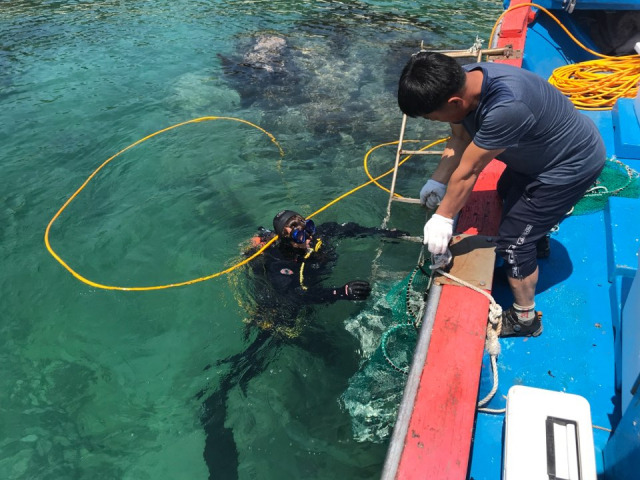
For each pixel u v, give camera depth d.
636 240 3.37
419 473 2.07
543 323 3.09
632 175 4.04
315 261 3.90
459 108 2.16
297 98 7.19
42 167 5.66
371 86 7.49
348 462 3.00
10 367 3.62
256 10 10.34
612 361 2.86
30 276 4.32
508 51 4.42
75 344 3.78
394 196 4.30
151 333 3.83
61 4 10.60
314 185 5.39
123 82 7.49
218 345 3.71
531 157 2.37
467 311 2.64
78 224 4.87
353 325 3.72
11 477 3.00
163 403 3.38
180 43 8.81
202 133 6.32
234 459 3.05
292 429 3.18
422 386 2.36
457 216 3.31
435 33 9.15
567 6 6.22
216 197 5.22
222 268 4.32
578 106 5.20
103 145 6.05
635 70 5.48
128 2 10.75
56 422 3.28
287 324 3.72
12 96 7.05
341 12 10.26
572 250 3.54
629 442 2.03
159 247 4.61
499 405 2.73
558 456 1.94
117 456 3.10
